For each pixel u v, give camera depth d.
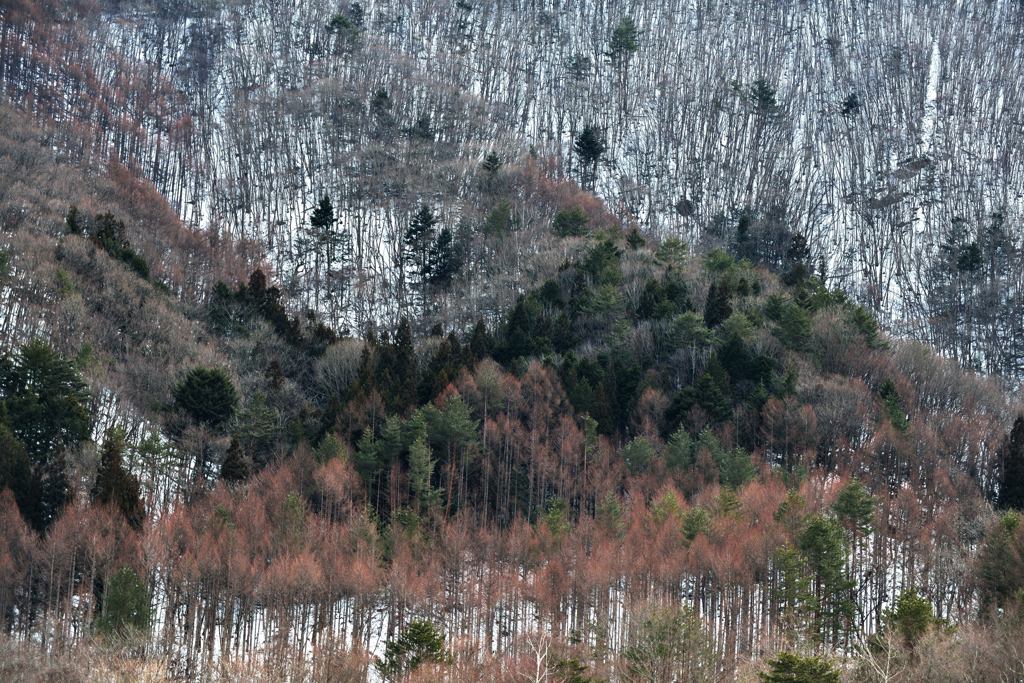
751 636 75.75
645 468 101.06
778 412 108.81
